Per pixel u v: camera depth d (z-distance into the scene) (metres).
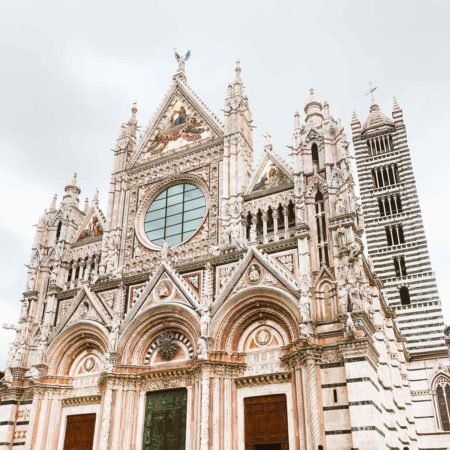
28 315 51.97
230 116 51.72
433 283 70.31
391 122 86.12
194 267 45.16
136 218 52.41
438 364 61.06
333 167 43.00
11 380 48.19
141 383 42.91
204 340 39.50
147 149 56.38
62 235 55.28
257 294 40.34
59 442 44.47
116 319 44.94
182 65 59.75
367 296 39.81
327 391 34.75
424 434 58.19
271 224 45.38
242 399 38.66
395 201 79.19
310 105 49.31
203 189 50.06
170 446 39.69
